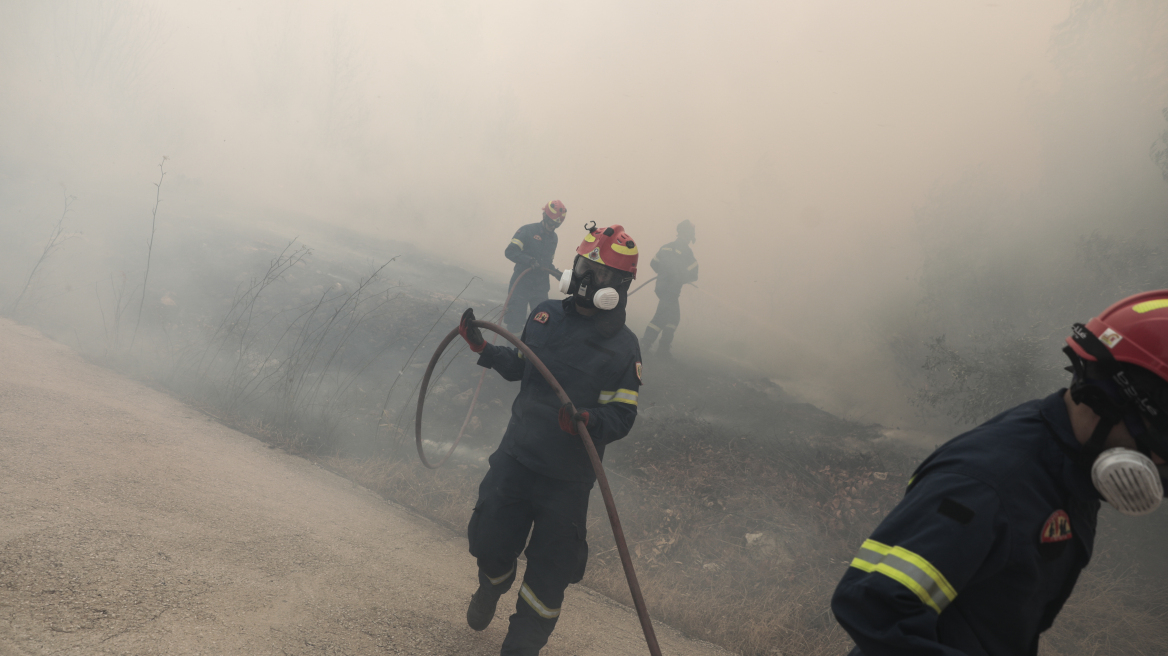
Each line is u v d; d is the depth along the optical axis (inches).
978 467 48.0
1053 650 177.8
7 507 103.2
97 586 89.1
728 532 207.0
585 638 128.2
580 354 105.0
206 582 99.8
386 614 109.6
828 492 228.2
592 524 198.2
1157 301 46.3
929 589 45.6
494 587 108.0
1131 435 45.7
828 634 165.0
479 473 211.5
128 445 148.6
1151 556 210.2
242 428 196.7
